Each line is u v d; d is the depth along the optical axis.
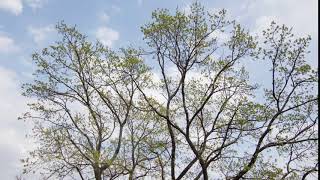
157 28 23.70
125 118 29.08
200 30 23.67
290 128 22.66
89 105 29.67
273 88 22.56
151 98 26.53
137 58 26.17
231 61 23.56
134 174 27.58
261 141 22.58
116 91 28.55
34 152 27.36
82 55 28.98
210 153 23.23
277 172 21.84
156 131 27.67
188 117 23.39
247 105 22.69
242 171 22.22
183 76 23.92
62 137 28.05
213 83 23.80
